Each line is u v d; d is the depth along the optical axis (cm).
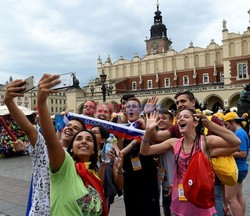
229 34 4922
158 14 7294
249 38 4738
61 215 229
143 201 361
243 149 421
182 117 302
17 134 1385
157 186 374
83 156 270
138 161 359
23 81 212
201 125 300
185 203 286
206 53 5588
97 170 298
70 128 327
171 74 5841
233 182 340
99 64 6619
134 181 364
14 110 224
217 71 5488
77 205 232
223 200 449
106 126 409
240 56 4791
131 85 6238
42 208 242
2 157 1395
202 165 263
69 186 235
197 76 5634
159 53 6081
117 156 327
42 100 210
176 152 304
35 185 250
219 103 4731
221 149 321
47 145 225
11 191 710
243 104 1551
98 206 245
